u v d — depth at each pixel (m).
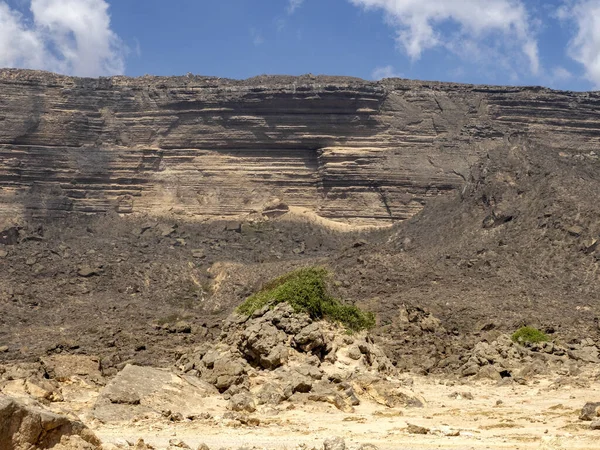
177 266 191.50
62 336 133.50
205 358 57.53
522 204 177.38
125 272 185.88
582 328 114.50
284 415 46.22
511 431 40.81
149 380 48.25
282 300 59.81
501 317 122.00
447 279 150.00
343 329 59.88
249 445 36.03
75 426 28.80
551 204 172.50
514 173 187.75
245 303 64.56
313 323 56.91
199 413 45.72
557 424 43.25
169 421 42.75
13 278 177.88
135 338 119.56
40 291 172.38
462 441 37.50
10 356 112.38
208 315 156.50
